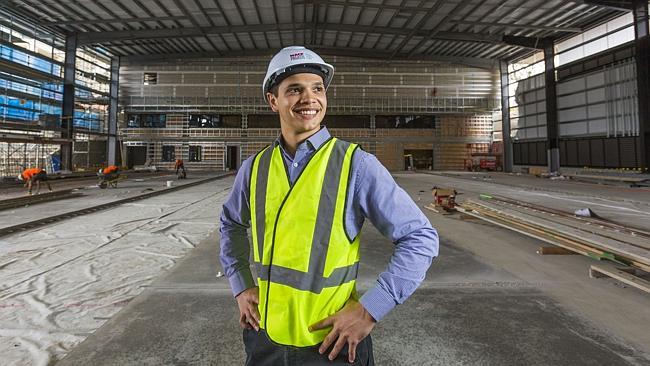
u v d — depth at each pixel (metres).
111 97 24.72
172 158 26.89
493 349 2.15
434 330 2.39
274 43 24.33
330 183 0.99
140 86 26.05
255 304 1.10
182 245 5.02
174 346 2.21
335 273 0.96
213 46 24.34
